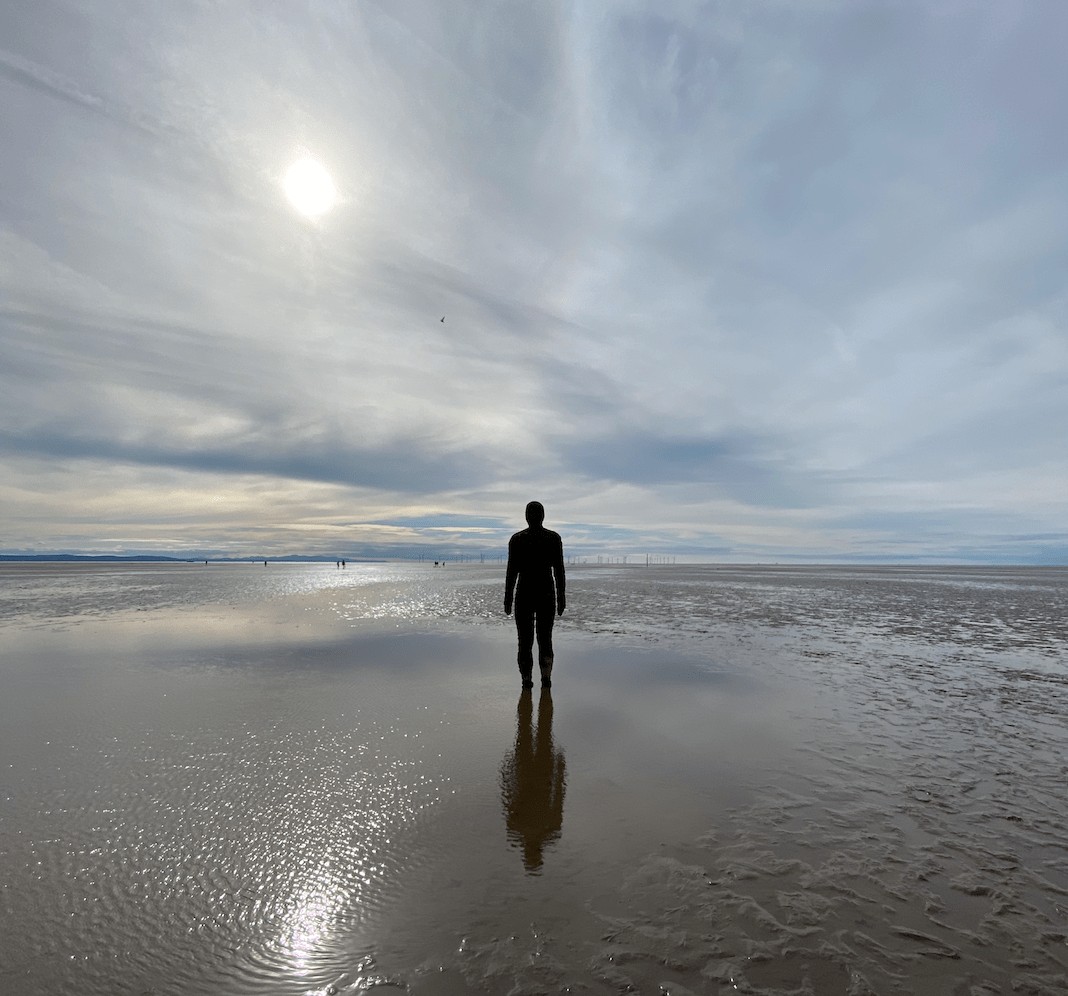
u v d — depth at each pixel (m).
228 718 5.38
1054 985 2.07
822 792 3.83
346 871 2.81
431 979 2.09
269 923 2.41
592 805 3.60
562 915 2.48
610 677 7.22
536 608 6.67
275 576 46.00
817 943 2.30
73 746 4.59
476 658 8.40
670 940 2.31
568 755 4.49
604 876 2.79
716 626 12.17
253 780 3.94
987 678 7.19
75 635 10.64
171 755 4.40
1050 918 2.48
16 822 3.29
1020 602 18.59
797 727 5.23
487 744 4.73
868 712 5.71
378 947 2.27
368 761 4.31
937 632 11.35
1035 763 4.34
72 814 3.39
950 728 5.20
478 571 62.00
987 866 2.91
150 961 2.18
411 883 2.72
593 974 2.11
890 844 3.13
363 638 10.27
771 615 14.36
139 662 8.03
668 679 7.11
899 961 2.20
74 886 2.65
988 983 2.09
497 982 2.07
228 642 9.79
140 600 19.12
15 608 16.17
